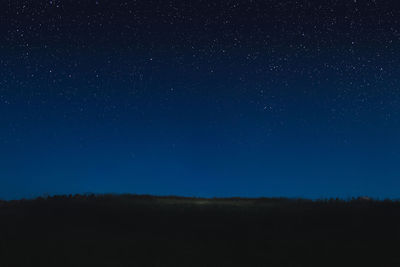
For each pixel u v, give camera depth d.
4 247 12.18
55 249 12.09
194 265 10.82
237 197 27.80
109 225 16.03
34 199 24.00
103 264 10.79
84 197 25.20
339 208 19.38
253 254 11.84
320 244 12.85
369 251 12.04
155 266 10.71
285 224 15.92
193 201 24.72
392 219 16.31
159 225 15.94
